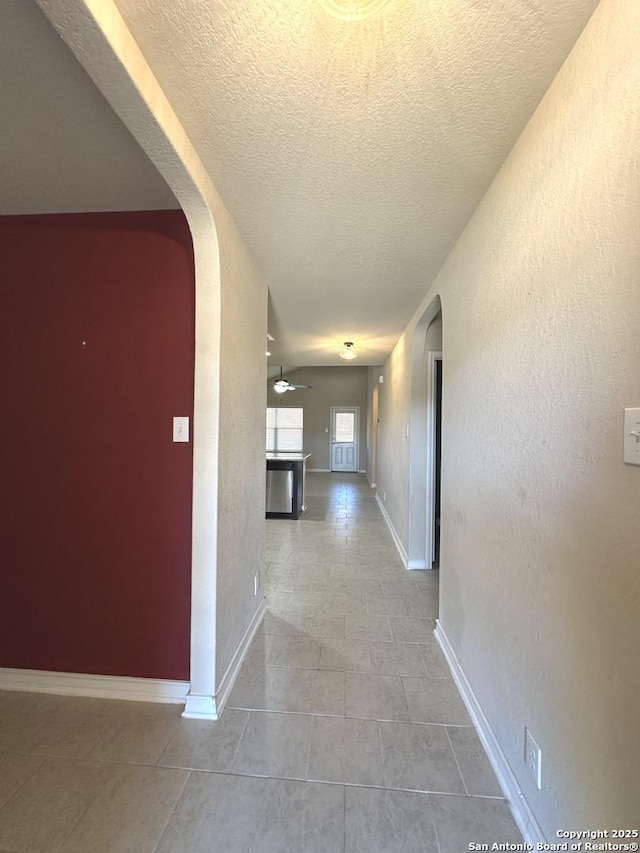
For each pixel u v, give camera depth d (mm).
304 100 1141
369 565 3639
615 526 828
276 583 3197
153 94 1070
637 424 761
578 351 960
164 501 1800
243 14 899
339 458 10938
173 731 1604
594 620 896
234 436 1956
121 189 1650
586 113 926
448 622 2137
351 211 1748
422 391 3574
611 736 834
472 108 1162
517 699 1279
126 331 1813
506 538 1372
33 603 1836
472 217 1756
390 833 1202
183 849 1152
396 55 1000
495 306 1480
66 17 853
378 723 1658
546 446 1107
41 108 1212
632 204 780
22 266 1837
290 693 1848
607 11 846
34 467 1830
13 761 1451
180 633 1798
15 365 1833
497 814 1266
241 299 2018
